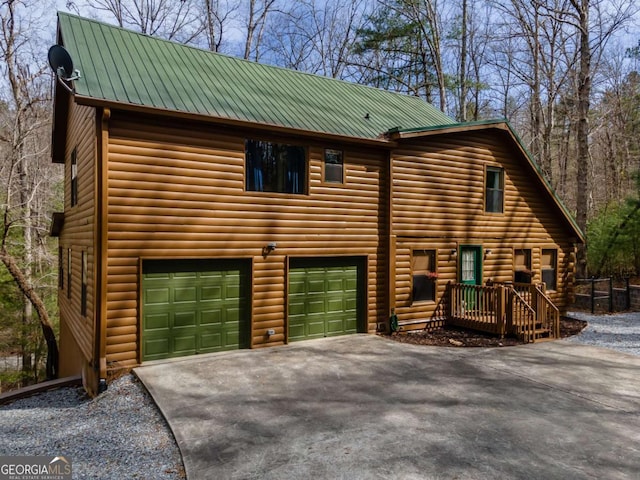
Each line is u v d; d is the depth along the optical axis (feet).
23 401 23.86
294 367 24.85
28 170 63.00
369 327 33.78
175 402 19.47
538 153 78.28
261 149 29.25
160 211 25.04
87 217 26.32
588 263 63.10
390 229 34.24
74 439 16.93
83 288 27.91
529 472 13.75
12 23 54.44
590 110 84.58
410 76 82.84
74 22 30.07
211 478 13.42
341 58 85.51
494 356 28.14
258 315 28.86
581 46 54.70
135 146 24.25
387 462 14.28
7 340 54.65
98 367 22.99
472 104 91.40
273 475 13.52
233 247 27.66
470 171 39.29
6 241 51.67
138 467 14.46
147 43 32.27
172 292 25.98
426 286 37.01
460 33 76.95
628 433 16.76
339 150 32.30
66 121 38.86
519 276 42.91
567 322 41.57
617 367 25.84
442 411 18.70
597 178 96.63
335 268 32.63
